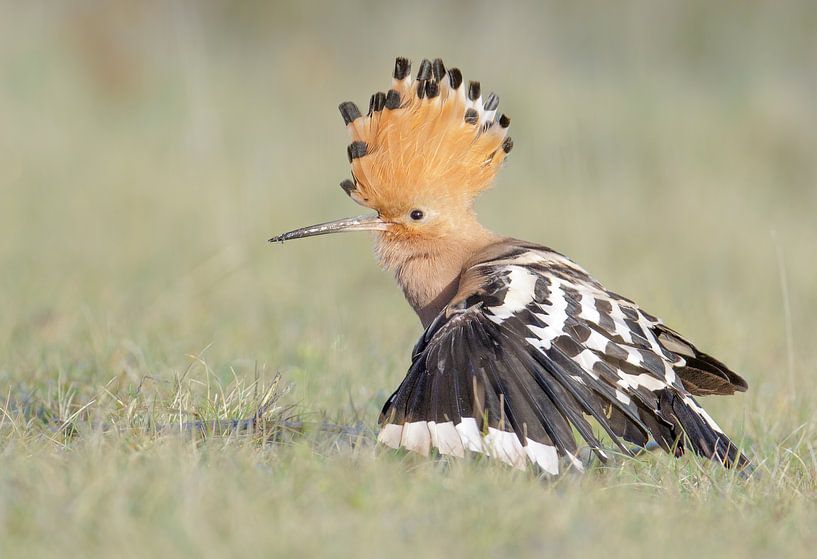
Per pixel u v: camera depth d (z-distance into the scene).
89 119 28.61
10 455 8.76
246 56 33.69
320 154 25.64
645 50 32.50
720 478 9.33
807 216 24.23
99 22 31.91
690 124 27.45
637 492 8.99
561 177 24.89
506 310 8.99
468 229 10.86
